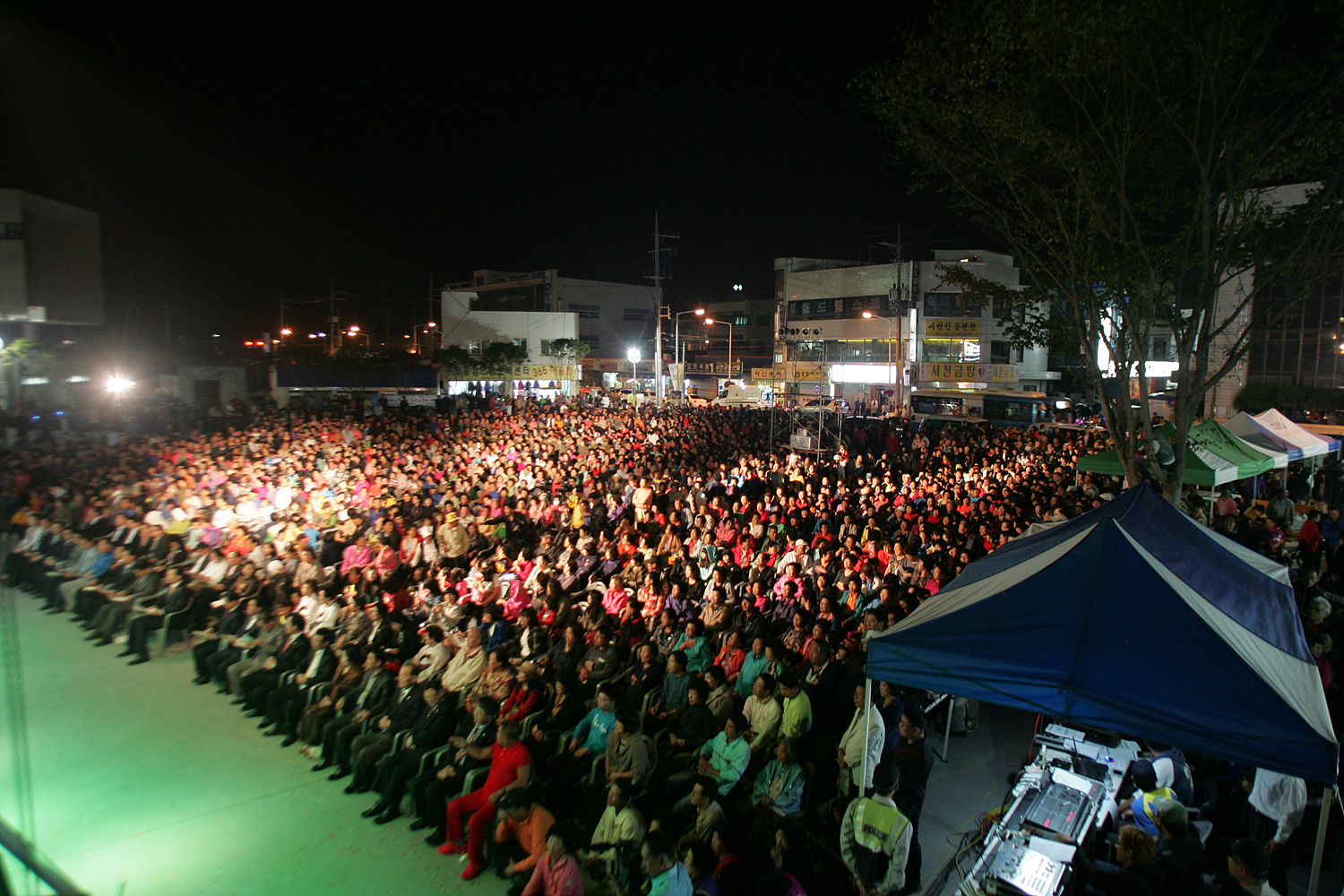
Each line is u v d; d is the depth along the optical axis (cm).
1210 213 1014
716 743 669
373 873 644
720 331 9131
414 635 983
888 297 5709
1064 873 484
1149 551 578
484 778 692
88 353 3862
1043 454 2103
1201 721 439
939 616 545
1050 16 921
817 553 1139
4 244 3253
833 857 583
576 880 543
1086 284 1090
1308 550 1155
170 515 1488
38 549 1461
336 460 2145
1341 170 950
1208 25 920
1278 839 561
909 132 1119
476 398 4441
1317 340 3559
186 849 678
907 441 2578
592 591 1085
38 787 783
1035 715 868
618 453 2186
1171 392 4241
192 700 991
